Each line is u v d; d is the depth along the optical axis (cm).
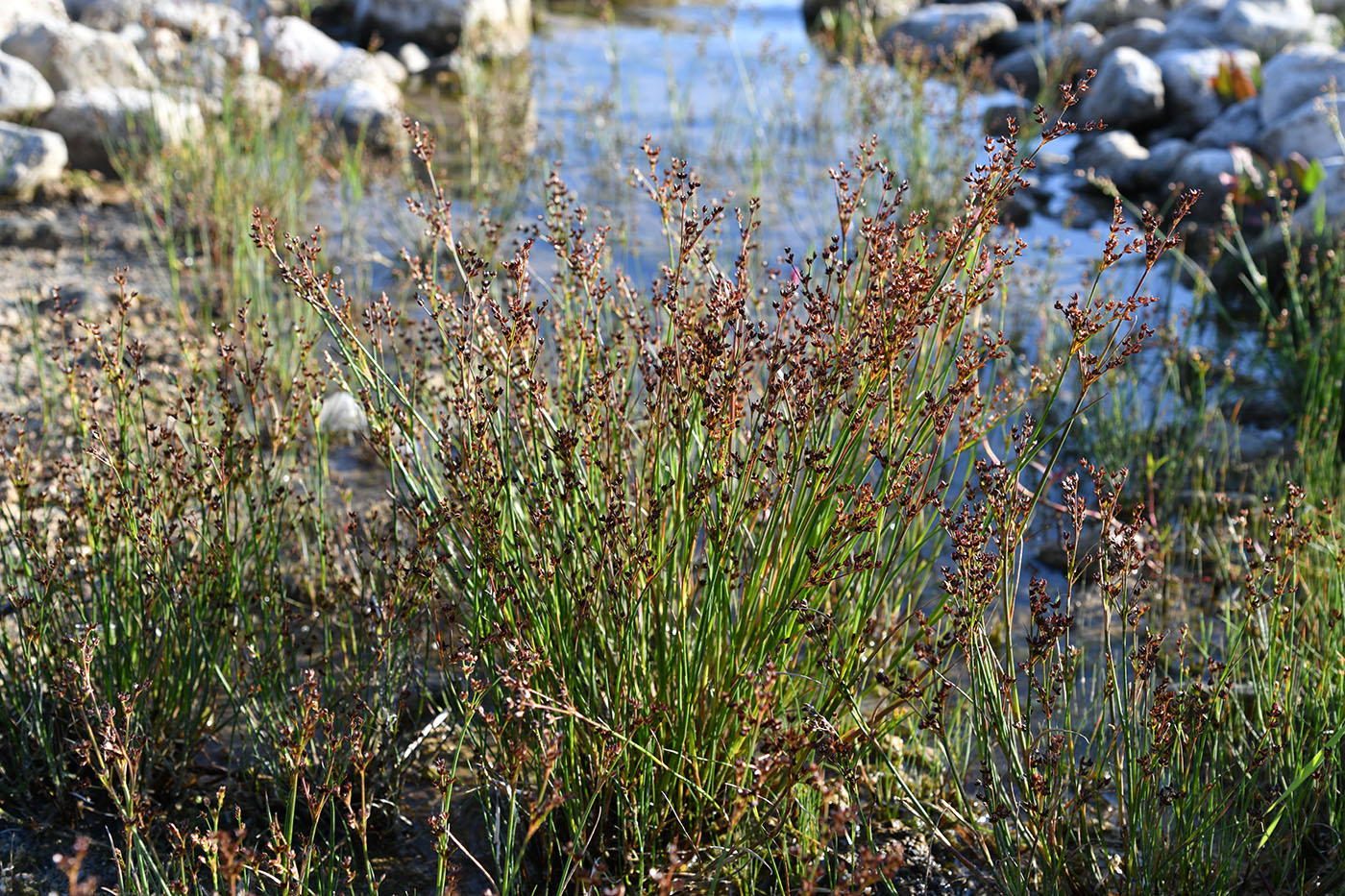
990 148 256
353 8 1252
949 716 321
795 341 256
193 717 296
